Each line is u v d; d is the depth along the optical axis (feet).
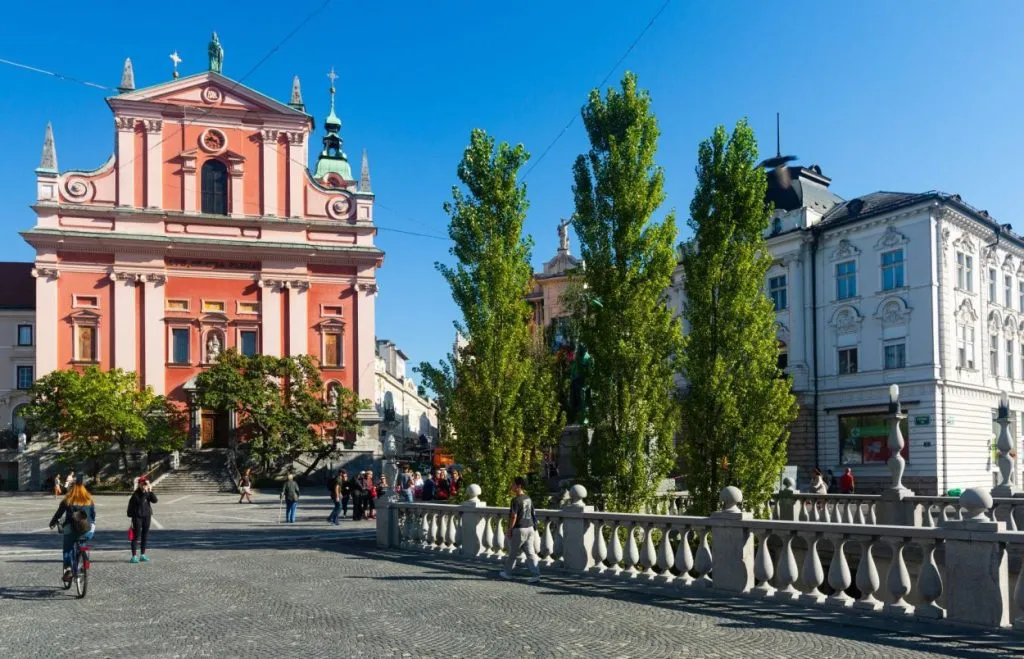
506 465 59.88
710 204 56.59
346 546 63.72
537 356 85.30
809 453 139.33
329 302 178.19
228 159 175.83
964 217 130.93
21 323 205.98
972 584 29.78
